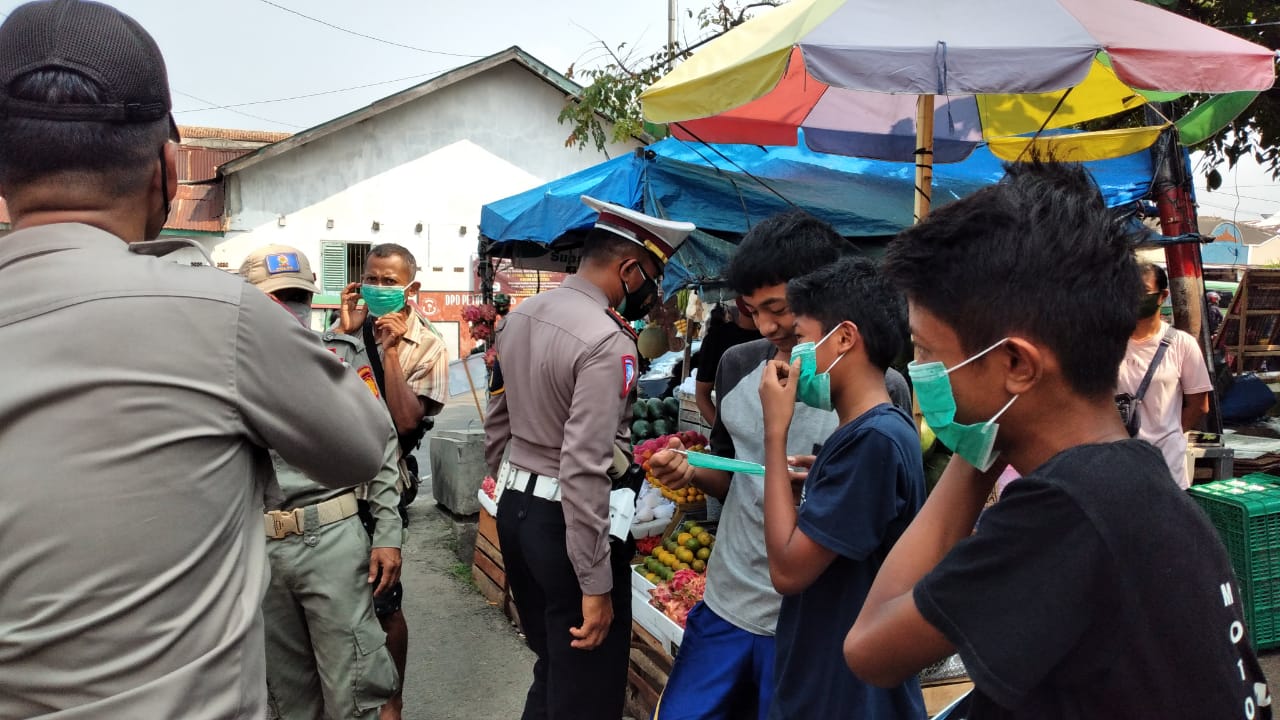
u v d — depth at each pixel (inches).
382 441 55.4
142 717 40.4
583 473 93.0
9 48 43.8
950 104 168.2
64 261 42.6
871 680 43.3
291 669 107.7
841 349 69.1
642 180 167.2
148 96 46.3
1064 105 165.2
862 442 65.1
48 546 39.5
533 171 807.1
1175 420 148.9
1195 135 178.4
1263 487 162.2
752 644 84.7
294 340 47.1
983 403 39.9
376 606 121.0
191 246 49.4
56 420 39.8
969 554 37.9
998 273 37.8
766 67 106.7
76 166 44.0
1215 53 102.0
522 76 798.5
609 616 97.1
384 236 765.3
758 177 181.5
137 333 41.6
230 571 45.1
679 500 155.4
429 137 775.7
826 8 108.2
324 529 103.6
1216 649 35.1
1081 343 37.2
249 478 47.3
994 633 36.1
